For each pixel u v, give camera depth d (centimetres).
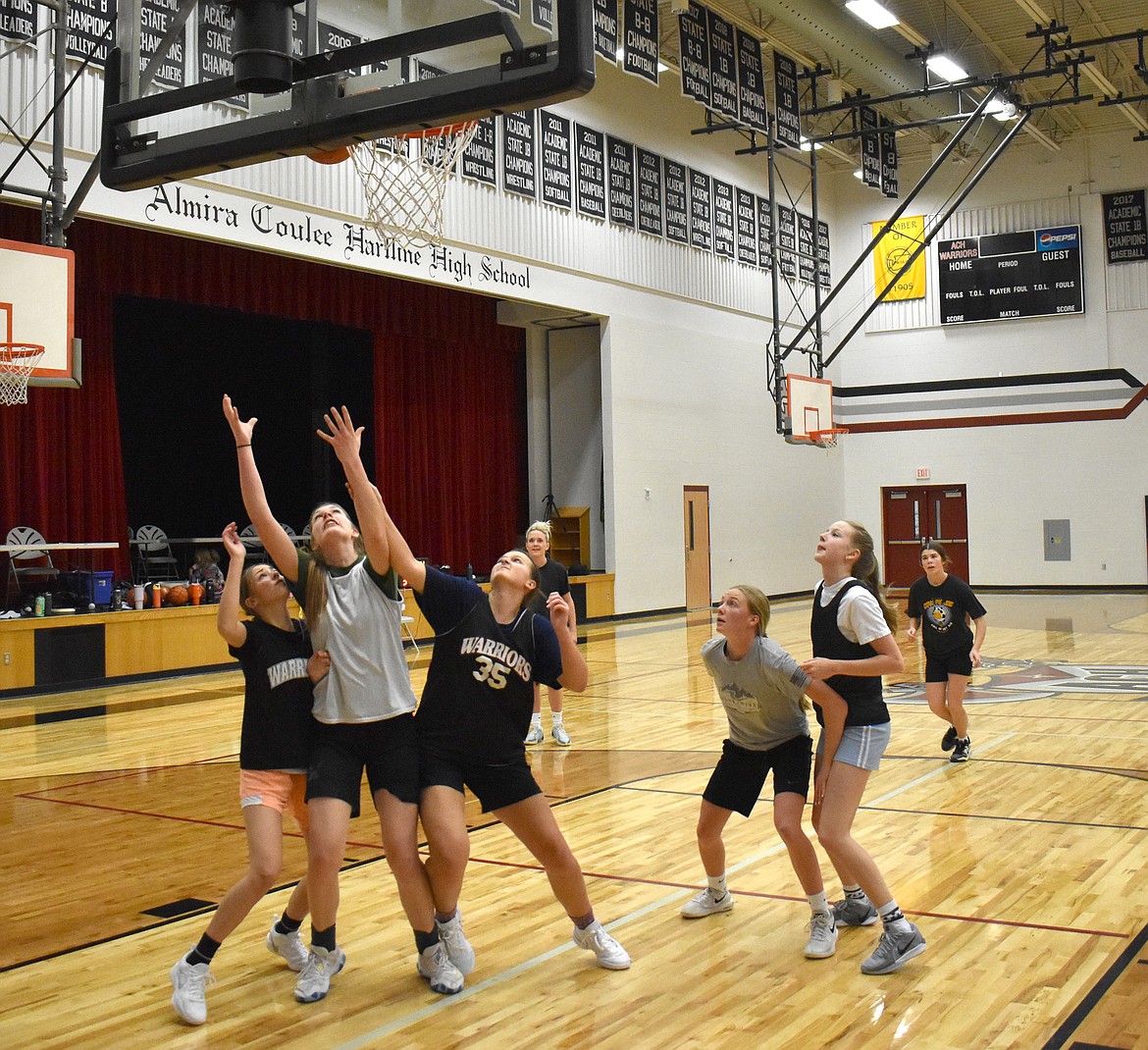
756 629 410
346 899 485
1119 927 427
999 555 2464
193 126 501
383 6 452
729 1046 332
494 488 1995
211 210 1256
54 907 486
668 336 2042
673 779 726
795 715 417
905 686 1170
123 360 1681
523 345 2050
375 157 841
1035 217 2411
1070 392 2395
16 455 1334
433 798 370
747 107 1648
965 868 511
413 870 367
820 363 2138
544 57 414
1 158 1066
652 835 584
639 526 1967
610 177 1894
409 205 999
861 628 400
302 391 1878
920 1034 336
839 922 438
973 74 2102
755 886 491
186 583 1426
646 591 1981
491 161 1639
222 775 766
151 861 558
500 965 403
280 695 369
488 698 375
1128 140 2333
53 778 766
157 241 1401
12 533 1295
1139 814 608
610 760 798
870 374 2566
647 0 1452
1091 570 2388
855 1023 346
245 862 554
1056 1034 333
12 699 1142
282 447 1861
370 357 1858
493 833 598
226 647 1365
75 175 1122
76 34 1117
